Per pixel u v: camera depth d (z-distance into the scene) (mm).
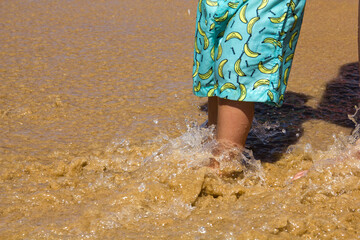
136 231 1947
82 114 3268
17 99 3475
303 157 2715
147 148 2740
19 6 6660
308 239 1931
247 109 2385
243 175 2508
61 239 1870
